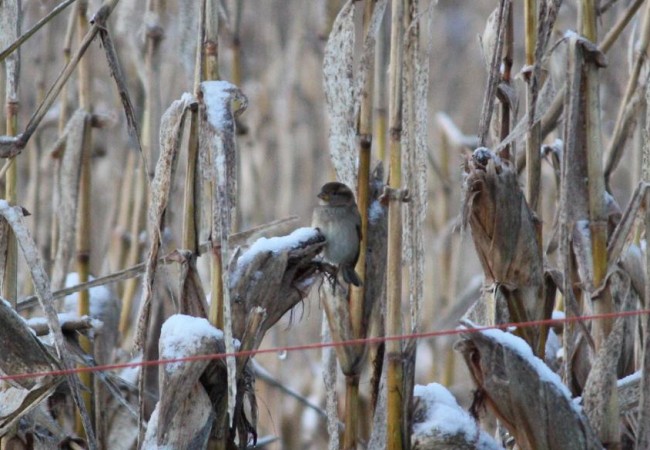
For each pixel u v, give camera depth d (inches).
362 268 243.6
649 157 231.1
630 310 246.8
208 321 220.1
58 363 230.8
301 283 229.8
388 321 217.8
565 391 222.4
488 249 240.8
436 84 707.4
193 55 275.4
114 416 302.0
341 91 242.2
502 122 263.1
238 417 225.1
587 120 233.8
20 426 251.6
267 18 563.2
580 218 235.8
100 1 326.0
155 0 328.8
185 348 213.9
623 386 232.4
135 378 331.9
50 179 434.6
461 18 746.2
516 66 551.5
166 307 356.8
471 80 698.2
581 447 220.7
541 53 236.5
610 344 227.0
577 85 232.4
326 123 534.3
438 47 729.0
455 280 437.7
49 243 408.2
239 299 220.2
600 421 227.3
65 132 322.3
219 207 211.2
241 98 219.9
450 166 525.0
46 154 403.9
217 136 212.1
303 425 451.5
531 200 248.7
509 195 237.9
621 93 432.5
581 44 232.7
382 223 247.9
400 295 217.2
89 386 291.0
